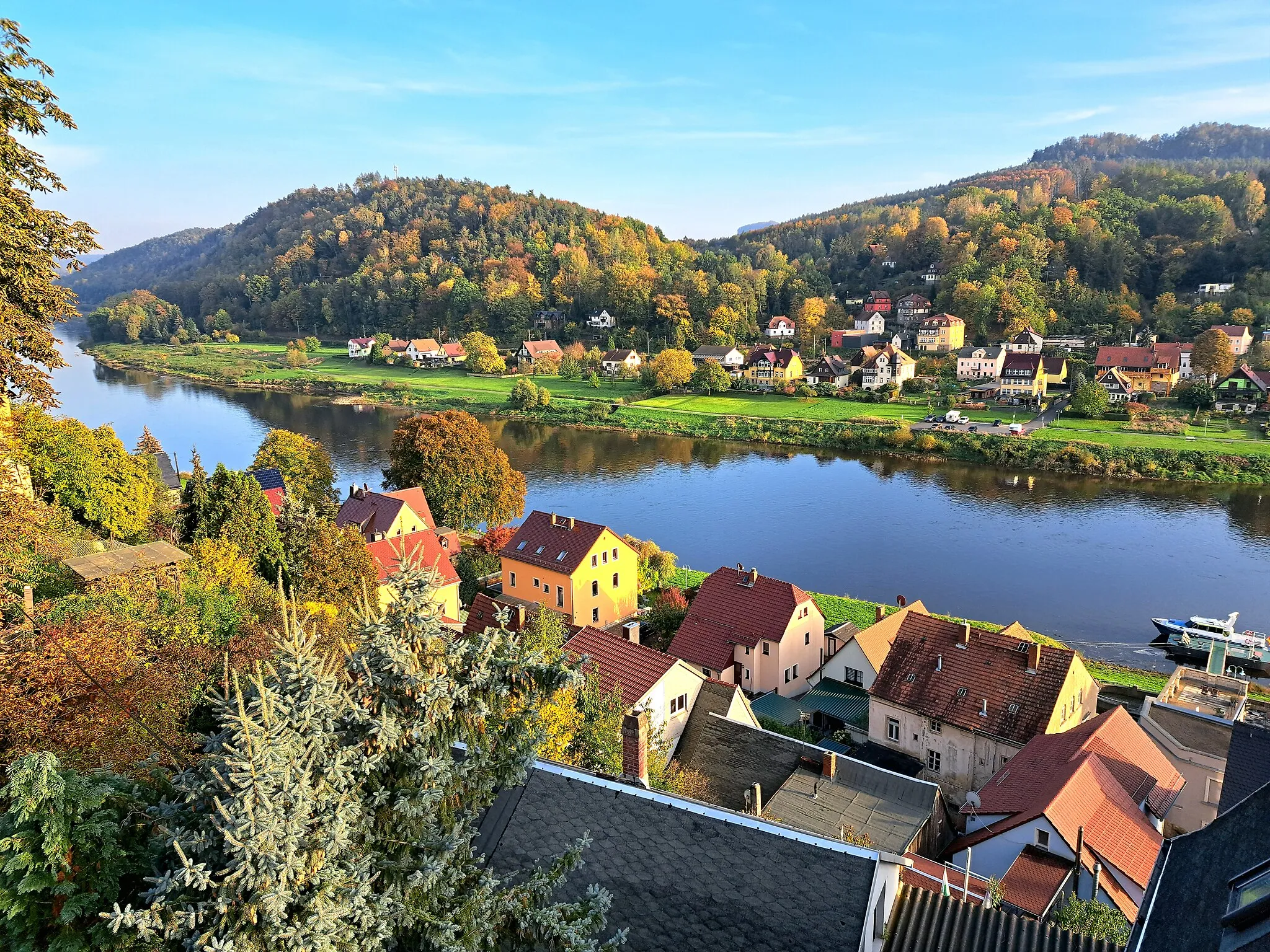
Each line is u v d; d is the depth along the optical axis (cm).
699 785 3253
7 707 1917
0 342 3073
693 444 13350
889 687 4144
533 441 13612
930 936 1560
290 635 1327
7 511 3212
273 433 7712
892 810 3058
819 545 8188
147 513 5100
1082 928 2116
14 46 2912
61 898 1112
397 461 7794
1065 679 3747
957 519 9038
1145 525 8769
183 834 1127
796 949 1385
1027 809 2844
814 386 17225
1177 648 5916
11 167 3017
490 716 1452
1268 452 10900
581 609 5625
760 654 4788
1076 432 12469
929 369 17850
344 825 1155
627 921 1443
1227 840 1429
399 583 1441
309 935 1075
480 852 1545
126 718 2067
